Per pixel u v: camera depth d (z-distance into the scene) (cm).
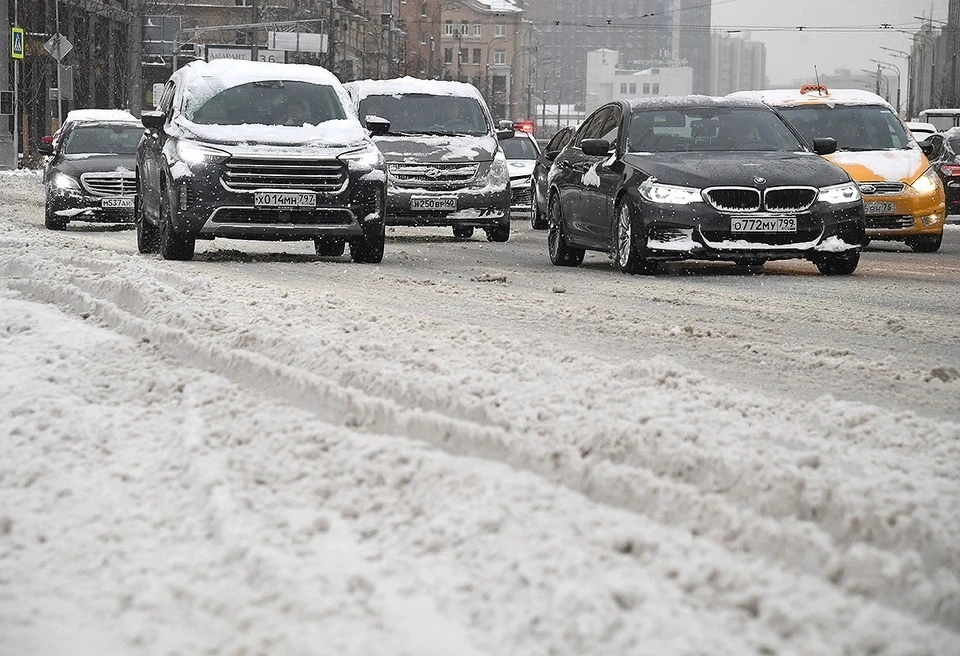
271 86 2403
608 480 605
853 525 534
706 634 433
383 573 505
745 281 1934
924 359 1138
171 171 2195
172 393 878
